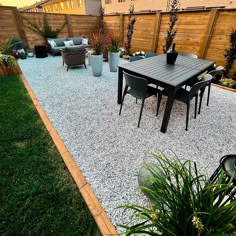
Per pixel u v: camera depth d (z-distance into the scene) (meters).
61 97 3.12
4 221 1.18
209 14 3.90
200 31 4.20
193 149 1.97
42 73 4.35
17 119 2.34
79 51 4.44
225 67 3.89
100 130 2.25
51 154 1.79
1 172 1.54
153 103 2.99
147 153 1.89
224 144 2.06
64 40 6.56
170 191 0.92
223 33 3.81
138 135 2.18
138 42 5.96
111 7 11.10
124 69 2.51
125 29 6.27
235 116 2.65
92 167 1.69
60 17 6.48
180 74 2.24
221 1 6.21
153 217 0.76
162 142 2.07
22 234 1.12
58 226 1.17
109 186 1.50
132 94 2.34
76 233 1.14
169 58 2.65
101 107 2.83
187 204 0.82
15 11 5.59
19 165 1.63
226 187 0.80
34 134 2.07
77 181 1.50
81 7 12.81
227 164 1.01
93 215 1.24
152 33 5.35
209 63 2.82
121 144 2.02
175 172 1.00
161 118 2.56
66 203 1.32
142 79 2.04
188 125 2.40
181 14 4.46
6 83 3.52
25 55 5.74
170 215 0.82
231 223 0.72
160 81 2.02
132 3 9.40
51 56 6.25
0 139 1.94
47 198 1.35
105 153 1.87
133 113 2.68
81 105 2.87
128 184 1.53
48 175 1.55
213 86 3.74
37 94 3.20
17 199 1.32
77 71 4.61
